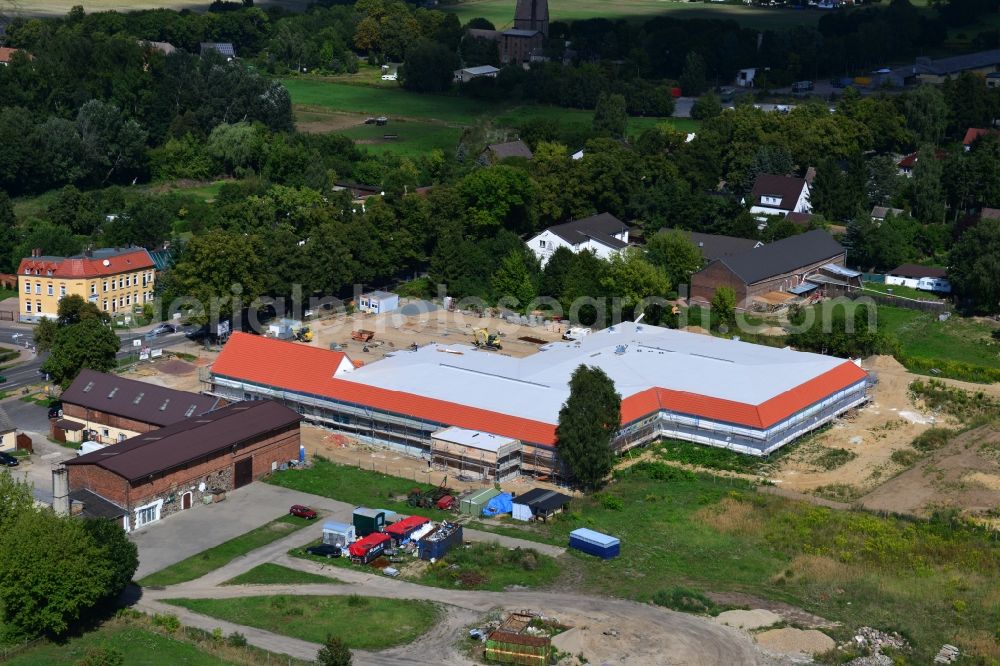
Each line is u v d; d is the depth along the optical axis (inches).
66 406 5880.9
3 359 6929.1
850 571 4473.4
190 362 6845.5
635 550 4643.2
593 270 7751.0
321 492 5201.8
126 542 4188.0
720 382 5895.7
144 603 4195.4
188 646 3865.7
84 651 3848.4
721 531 4805.6
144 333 7396.7
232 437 5216.5
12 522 4165.8
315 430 5979.3
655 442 5767.7
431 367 6077.8
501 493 5083.7
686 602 4183.1
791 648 3909.9
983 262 7628.0
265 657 3804.1
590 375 5123.0
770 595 4291.3
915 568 4500.5
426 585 4352.9
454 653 3865.7
